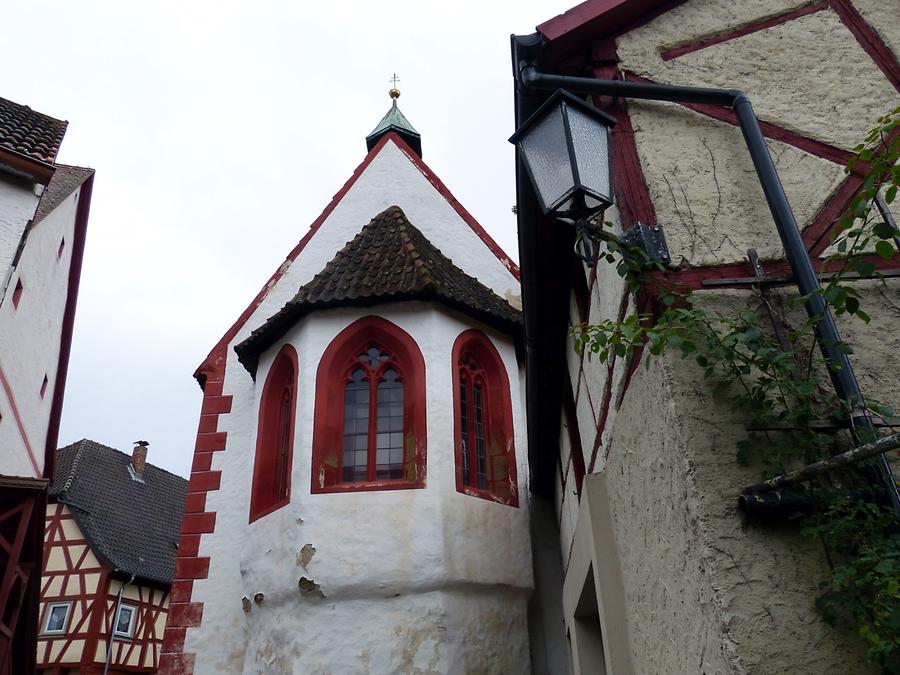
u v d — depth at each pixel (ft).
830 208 12.33
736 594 9.07
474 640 27.81
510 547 30.40
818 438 9.62
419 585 27.17
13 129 41.24
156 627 78.59
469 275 38.45
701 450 9.93
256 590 28.96
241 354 35.32
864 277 9.96
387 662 26.37
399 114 58.80
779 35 14.47
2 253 37.01
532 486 31.91
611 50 14.40
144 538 83.97
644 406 11.98
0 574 34.55
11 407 45.47
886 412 9.46
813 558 9.27
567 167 11.23
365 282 33.09
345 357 31.99
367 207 40.73
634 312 12.14
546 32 14.03
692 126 13.10
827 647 8.79
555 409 24.61
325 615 27.14
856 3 14.69
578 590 21.86
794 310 11.09
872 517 8.84
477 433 32.96
